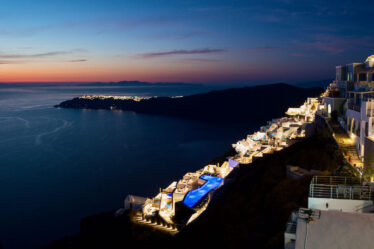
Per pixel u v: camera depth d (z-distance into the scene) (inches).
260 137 3577.8
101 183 5984.3
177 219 2498.8
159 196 3102.9
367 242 440.8
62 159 7780.5
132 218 2738.7
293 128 2765.7
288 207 956.0
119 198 5206.7
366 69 1916.8
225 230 1075.9
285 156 1581.0
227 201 1429.6
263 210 1089.4
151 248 1918.1
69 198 5216.5
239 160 2770.7
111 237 2513.5
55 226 4160.9
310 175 1118.4
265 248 810.8
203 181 3029.0
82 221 3036.4
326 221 478.6
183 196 2812.5
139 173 6599.4
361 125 1219.2
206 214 1667.1
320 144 1523.1
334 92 2119.8
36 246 3617.1
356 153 1251.2
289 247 516.4
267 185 1299.2
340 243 447.5
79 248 2556.6
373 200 572.4
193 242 1274.6
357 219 476.1
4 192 5531.5
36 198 5231.3
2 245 3673.7
